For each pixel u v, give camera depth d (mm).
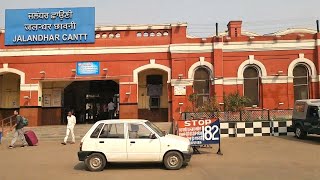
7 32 25141
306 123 17797
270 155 13570
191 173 10523
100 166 11281
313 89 24594
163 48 25078
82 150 11383
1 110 26891
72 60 25078
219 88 24453
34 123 24719
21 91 24906
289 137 18891
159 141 11398
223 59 24891
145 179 9812
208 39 24922
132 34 25266
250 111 19875
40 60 25078
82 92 28797
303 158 12781
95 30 25141
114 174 10672
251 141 17703
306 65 24859
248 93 24906
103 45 25188
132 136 11477
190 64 24797
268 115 19875
